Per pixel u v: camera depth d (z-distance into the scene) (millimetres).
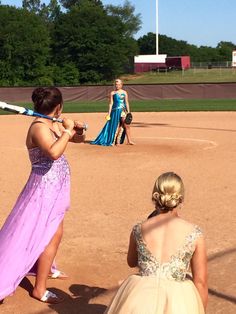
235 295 4824
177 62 91312
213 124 20422
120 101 14555
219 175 10289
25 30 66125
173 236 3270
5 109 4328
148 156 12664
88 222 7152
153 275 3201
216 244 6188
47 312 4555
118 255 5891
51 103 4527
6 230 4605
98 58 73750
